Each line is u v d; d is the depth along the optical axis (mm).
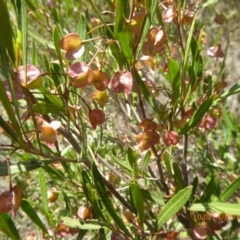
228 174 497
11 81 203
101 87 246
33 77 222
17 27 232
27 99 213
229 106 753
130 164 322
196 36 387
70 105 280
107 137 426
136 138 308
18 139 226
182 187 332
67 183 453
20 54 225
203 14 794
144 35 257
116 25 249
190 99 387
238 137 535
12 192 229
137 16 253
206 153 513
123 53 258
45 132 227
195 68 319
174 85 299
